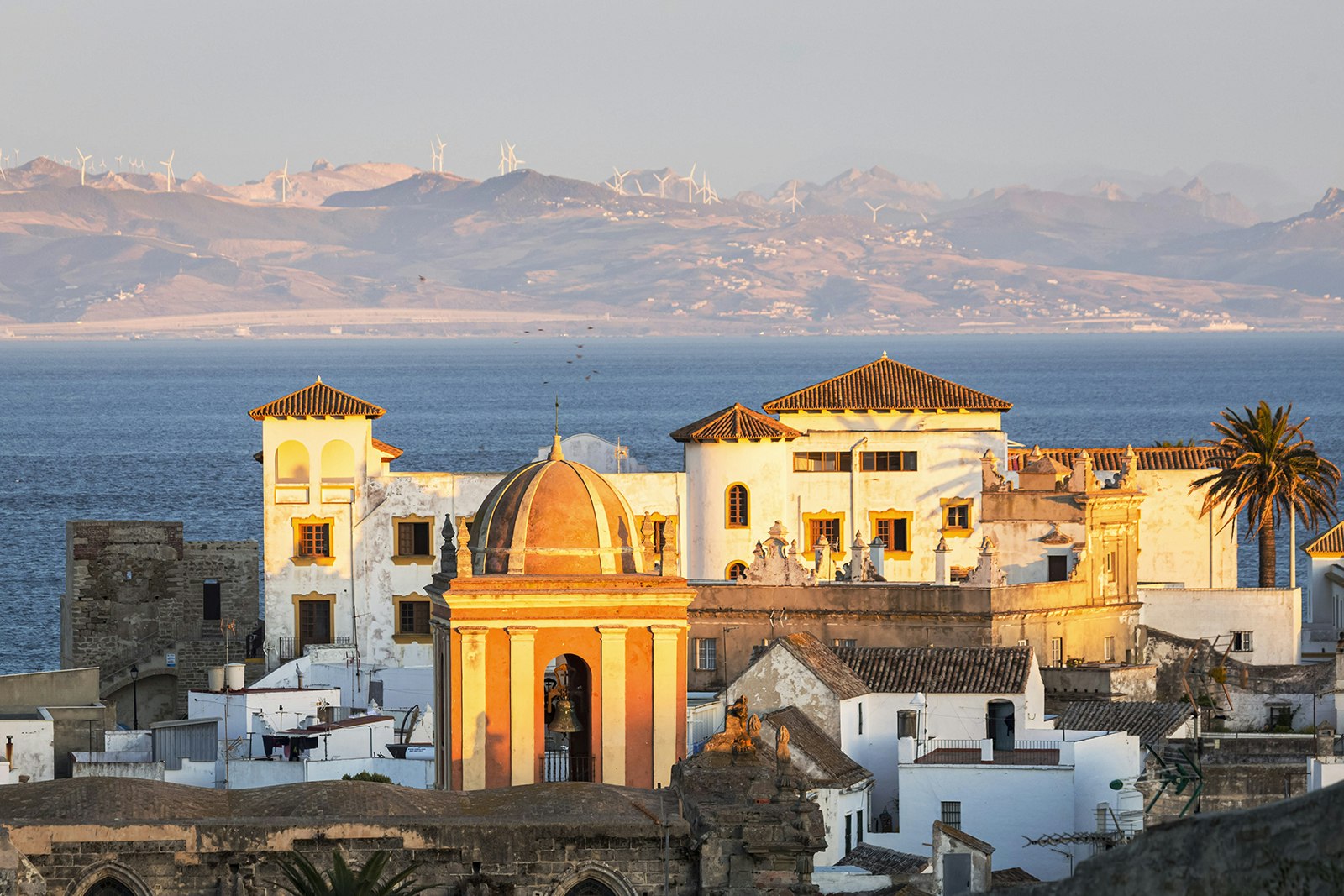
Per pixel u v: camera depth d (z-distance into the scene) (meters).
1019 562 184.00
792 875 71.94
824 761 123.94
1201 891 36.69
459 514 197.25
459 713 93.75
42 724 140.50
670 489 197.25
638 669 94.25
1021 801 121.00
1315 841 35.62
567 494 96.12
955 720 136.25
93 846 69.94
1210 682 161.62
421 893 71.25
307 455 197.25
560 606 93.75
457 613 93.50
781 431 196.62
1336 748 125.25
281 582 196.50
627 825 72.12
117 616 194.62
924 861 113.06
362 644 196.50
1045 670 157.12
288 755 136.50
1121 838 111.56
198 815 75.38
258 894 70.62
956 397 198.12
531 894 71.62
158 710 193.50
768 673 133.38
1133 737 124.69
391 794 77.88
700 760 79.62
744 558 196.12
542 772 93.88
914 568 196.88
